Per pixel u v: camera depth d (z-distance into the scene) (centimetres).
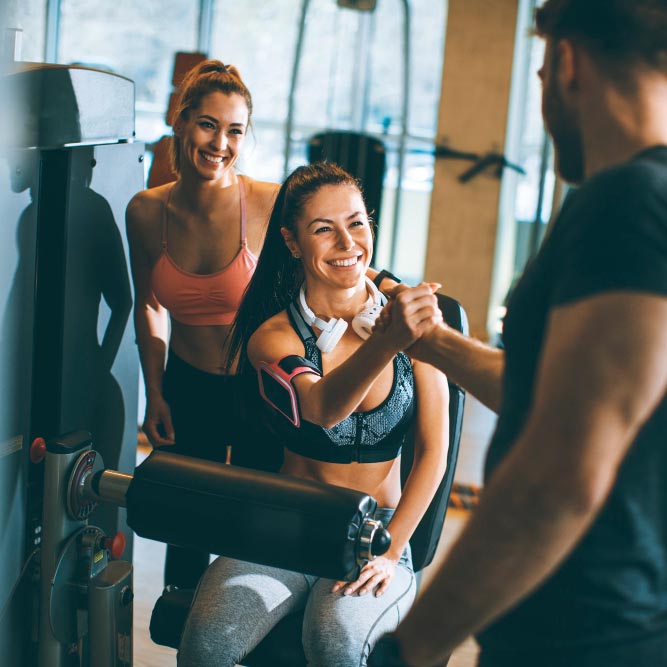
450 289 688
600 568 86
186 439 222
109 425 191
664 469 84
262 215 205
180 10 696
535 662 90
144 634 232
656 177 77
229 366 184
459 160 672
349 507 122
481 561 79
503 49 656
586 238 77
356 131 687
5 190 129
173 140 204
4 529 134
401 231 711
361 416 161
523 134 672
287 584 159
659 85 85
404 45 654
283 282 173
